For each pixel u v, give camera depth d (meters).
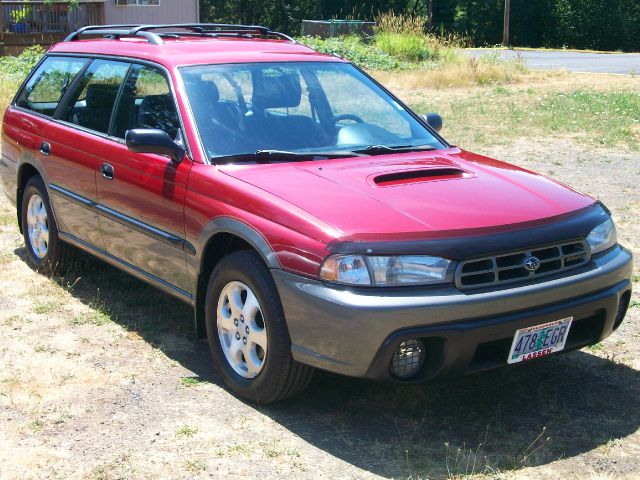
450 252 3.74
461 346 3.71
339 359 3.74
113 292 6.00
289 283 3.86
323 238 3.78
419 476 3.60
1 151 6.88
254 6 58.94
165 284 4.94
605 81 22.39
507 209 4.05
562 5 59.12
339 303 3.67
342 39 29.11
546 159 11.09
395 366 3.76
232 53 5.31
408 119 5.37
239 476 3.60
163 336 5.21
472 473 3.62
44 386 4.45
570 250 4.07
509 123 14.17
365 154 4.81
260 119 4.90
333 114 5.13
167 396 4.36
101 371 4.66
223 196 4.32
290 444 3.88
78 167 5.61
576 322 4.25
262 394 4.16
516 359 3.93
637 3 58.88
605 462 3.73
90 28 6.53
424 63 25.95
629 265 4.31
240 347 4.31
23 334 5.18
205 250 4.44
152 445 3.86
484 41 60.78
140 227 4.99
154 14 29.38
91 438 3.92
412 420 4.14
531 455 3.78
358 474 3.62
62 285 6.13
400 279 3.69
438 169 4.50
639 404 4.32
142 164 4.94
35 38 24.77
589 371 4.73
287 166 4.54
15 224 7.86
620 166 10.65
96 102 5.68
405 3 63.03
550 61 31.89
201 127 4.73
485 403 4.33
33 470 3.63
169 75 5.00
